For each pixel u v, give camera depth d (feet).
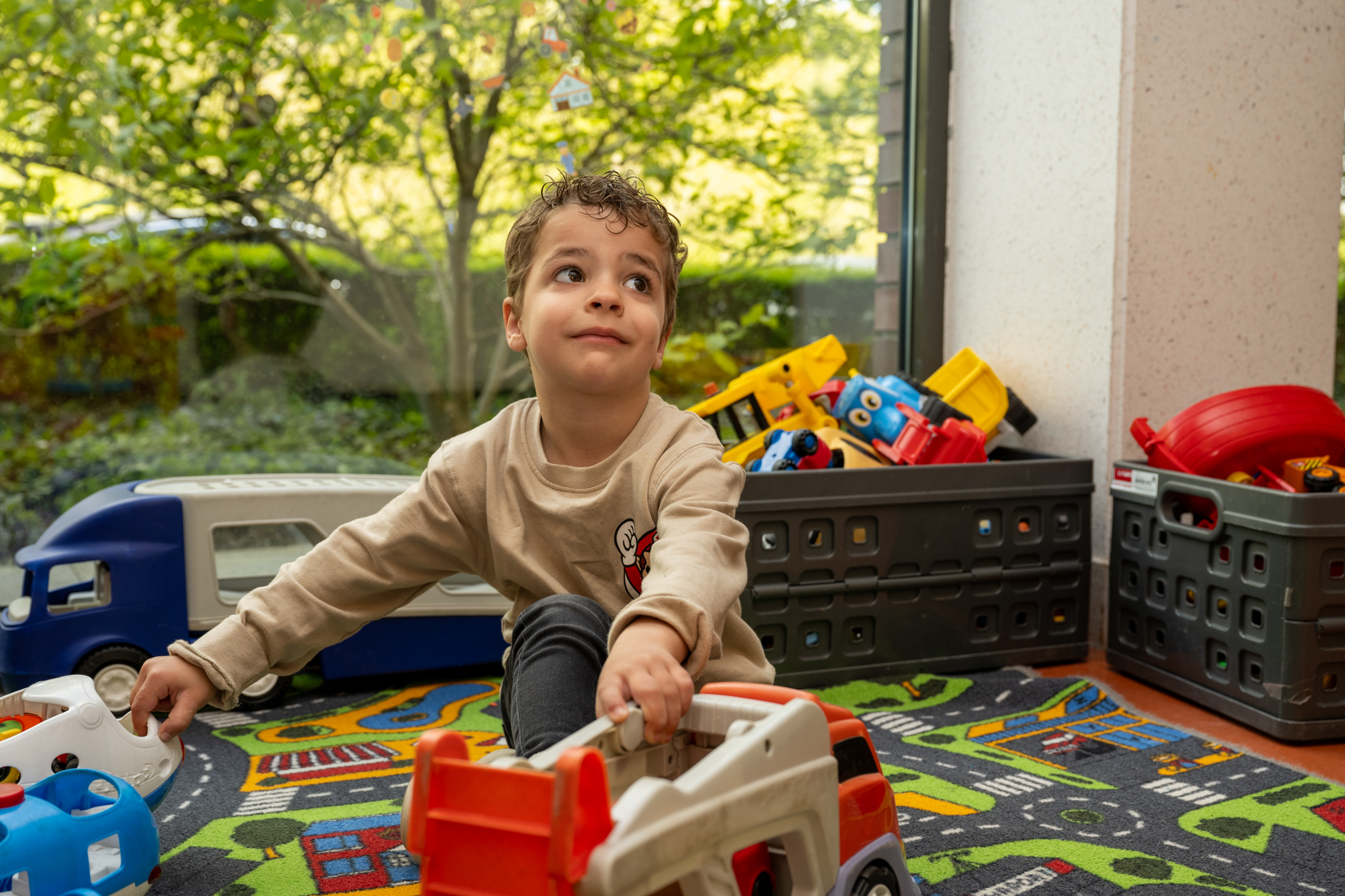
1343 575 4.79
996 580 6.01
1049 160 6.92
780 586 5.50
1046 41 6.90
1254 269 6.66
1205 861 3.46
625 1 8.07
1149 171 6.36
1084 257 6.66
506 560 3.20
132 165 7.52
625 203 3.07
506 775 1.93
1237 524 5.02
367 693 5.58
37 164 7.33
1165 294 6.48
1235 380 6.70
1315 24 6.63
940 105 7.84
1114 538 6.02
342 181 7.92
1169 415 6.56
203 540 5.28
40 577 4.97
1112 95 6.39
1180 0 6.31
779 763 2.31
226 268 7.75
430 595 5.68
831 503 5.56
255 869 3.37
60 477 7.40
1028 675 5.86
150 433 7.63
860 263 8.32
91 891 2.64
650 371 3.11
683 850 1.98
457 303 8.19
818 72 8.23
